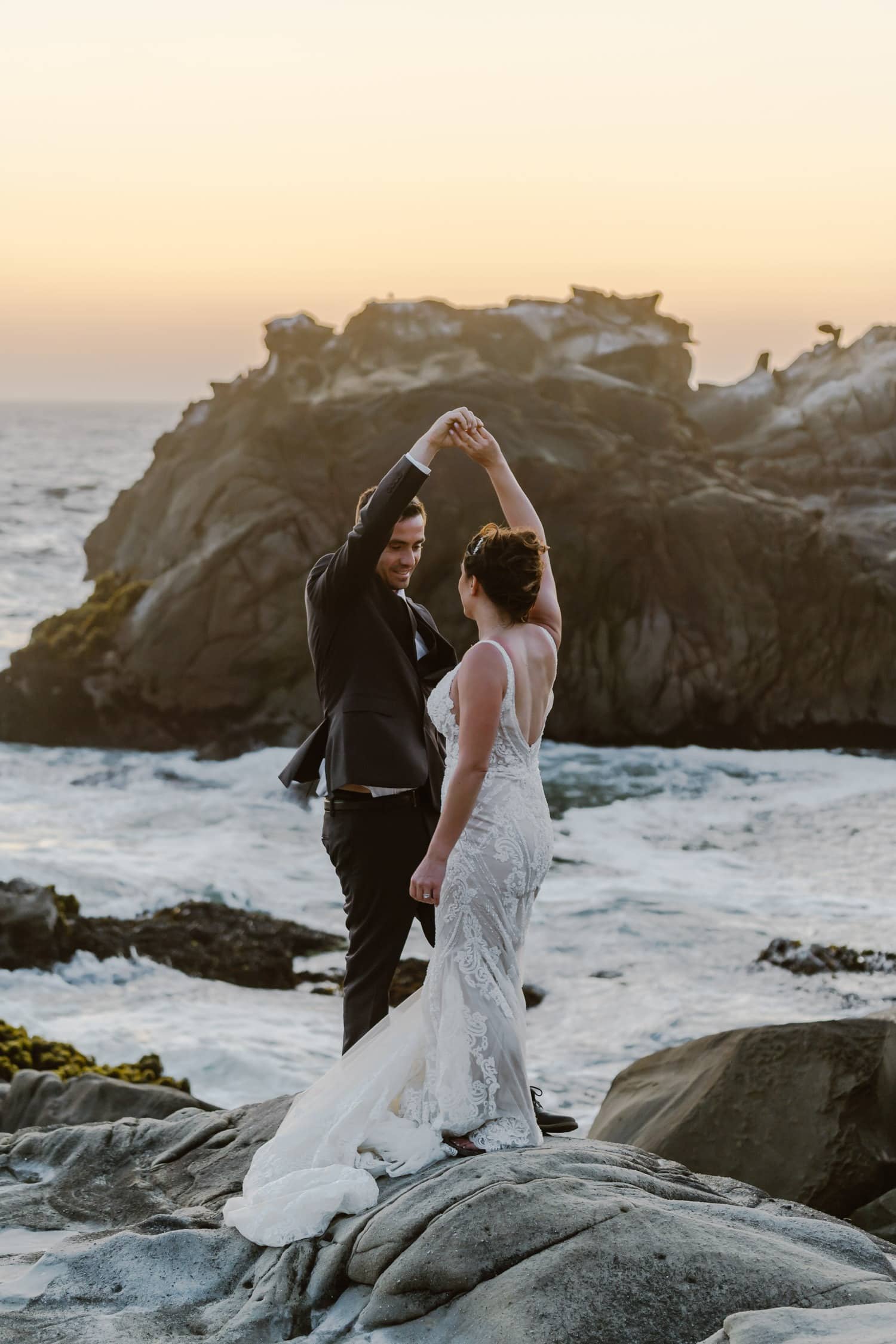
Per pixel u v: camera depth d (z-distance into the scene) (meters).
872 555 28.11
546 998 12.04
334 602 3.93
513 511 4.00
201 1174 4.04
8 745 24.84
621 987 12.17
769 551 26.44
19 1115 5.75
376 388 31.56
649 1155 3.64
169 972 12.29
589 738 25.86
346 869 3.94
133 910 14.20
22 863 15.02
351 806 3.90
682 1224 2.90
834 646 26.22
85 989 11.69
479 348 34.56
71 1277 3.29
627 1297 2.71
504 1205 2.98
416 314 34.78
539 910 14.60
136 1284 3.24
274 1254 3.25
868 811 20.12
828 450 35.28
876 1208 5.30
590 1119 9.14
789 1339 2.41
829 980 12.26
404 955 12.51
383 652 3.94
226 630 24.98
